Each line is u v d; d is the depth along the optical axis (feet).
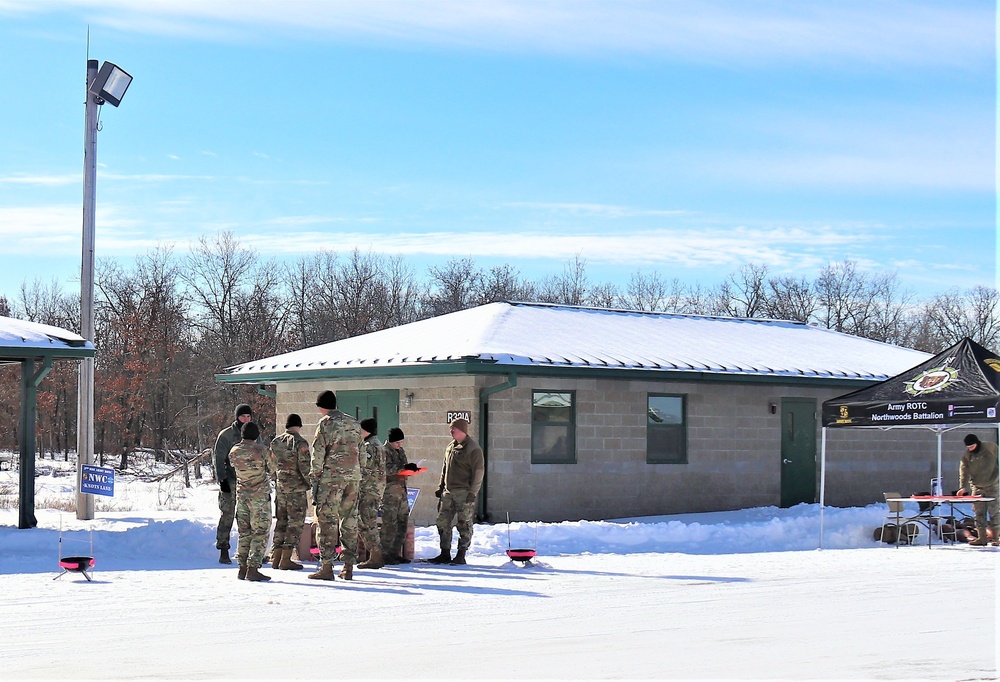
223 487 52.85
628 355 77.77
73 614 37.29
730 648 31.53
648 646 31.81
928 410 62.39
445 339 77.97
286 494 50.31
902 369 91.71
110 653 30.60
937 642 32.55
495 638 33.04
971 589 44.01
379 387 78.43
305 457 50.31
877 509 77.92
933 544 65.57
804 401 86.07
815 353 92.53
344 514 46.62
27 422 67.21
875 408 64.28
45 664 29.07
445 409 73.20
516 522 70.18
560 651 31.04
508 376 70.69
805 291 235.20
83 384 73.97
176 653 30.63
